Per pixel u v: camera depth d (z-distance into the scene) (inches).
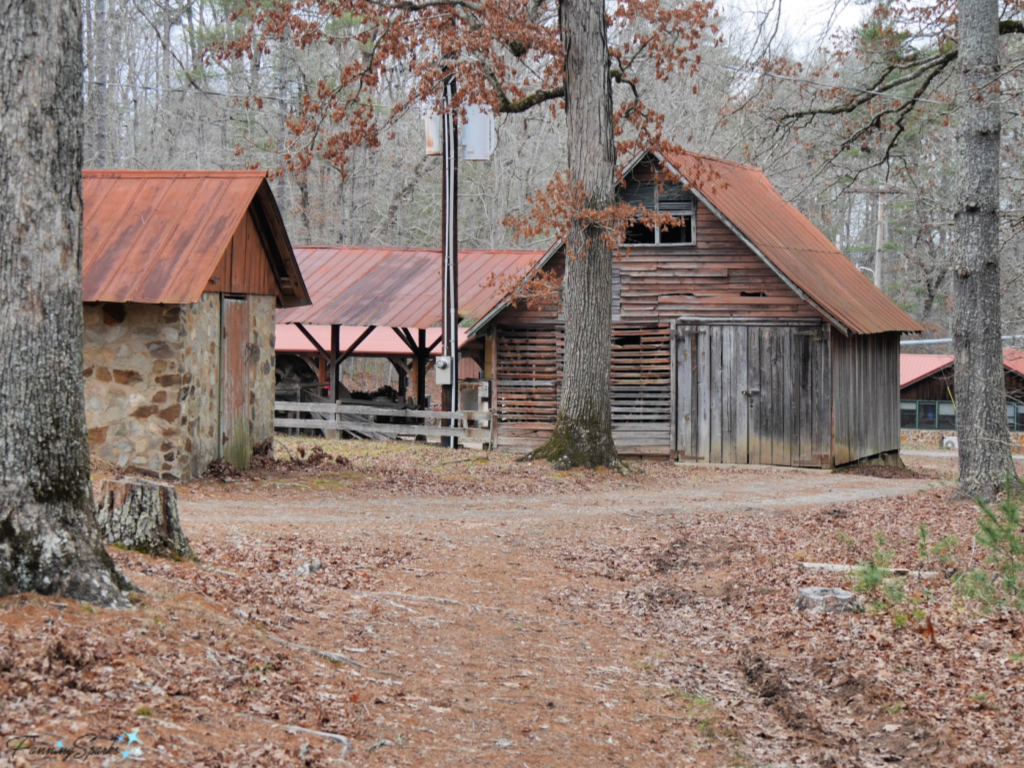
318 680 253.8
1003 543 397.4
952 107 708.7
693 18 810.2
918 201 994.7
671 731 259.1
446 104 856.3
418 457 873.5
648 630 366.0
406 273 1170.0
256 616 292.8
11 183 240.1
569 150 794.2
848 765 235.8
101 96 1417.3
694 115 1537.9
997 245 598.9
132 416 596.4
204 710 211.2
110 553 306.8
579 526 563.2
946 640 323.3
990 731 251.3
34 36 241.6
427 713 249.8
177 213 618.2
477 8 776.9
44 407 243.3
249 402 697.6
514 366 1051.9
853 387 1013.8
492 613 367.9
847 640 329.4
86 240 606.2
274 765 192.1
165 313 592.1
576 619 373.1
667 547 511.5
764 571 439.5
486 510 607.8
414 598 372.5
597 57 777.6
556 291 941.8
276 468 700.0
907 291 2036.2
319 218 1813.5
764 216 1050.1
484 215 1852.9
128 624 241.6
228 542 418.6
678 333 997.2
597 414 803.4
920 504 612.1
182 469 595.5
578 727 254.7
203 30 1531.7
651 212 814.5
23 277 240.8
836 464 964.6
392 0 768.9
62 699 195.9
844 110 784.3
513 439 1047.6
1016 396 1566.2
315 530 491.2
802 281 943.0
